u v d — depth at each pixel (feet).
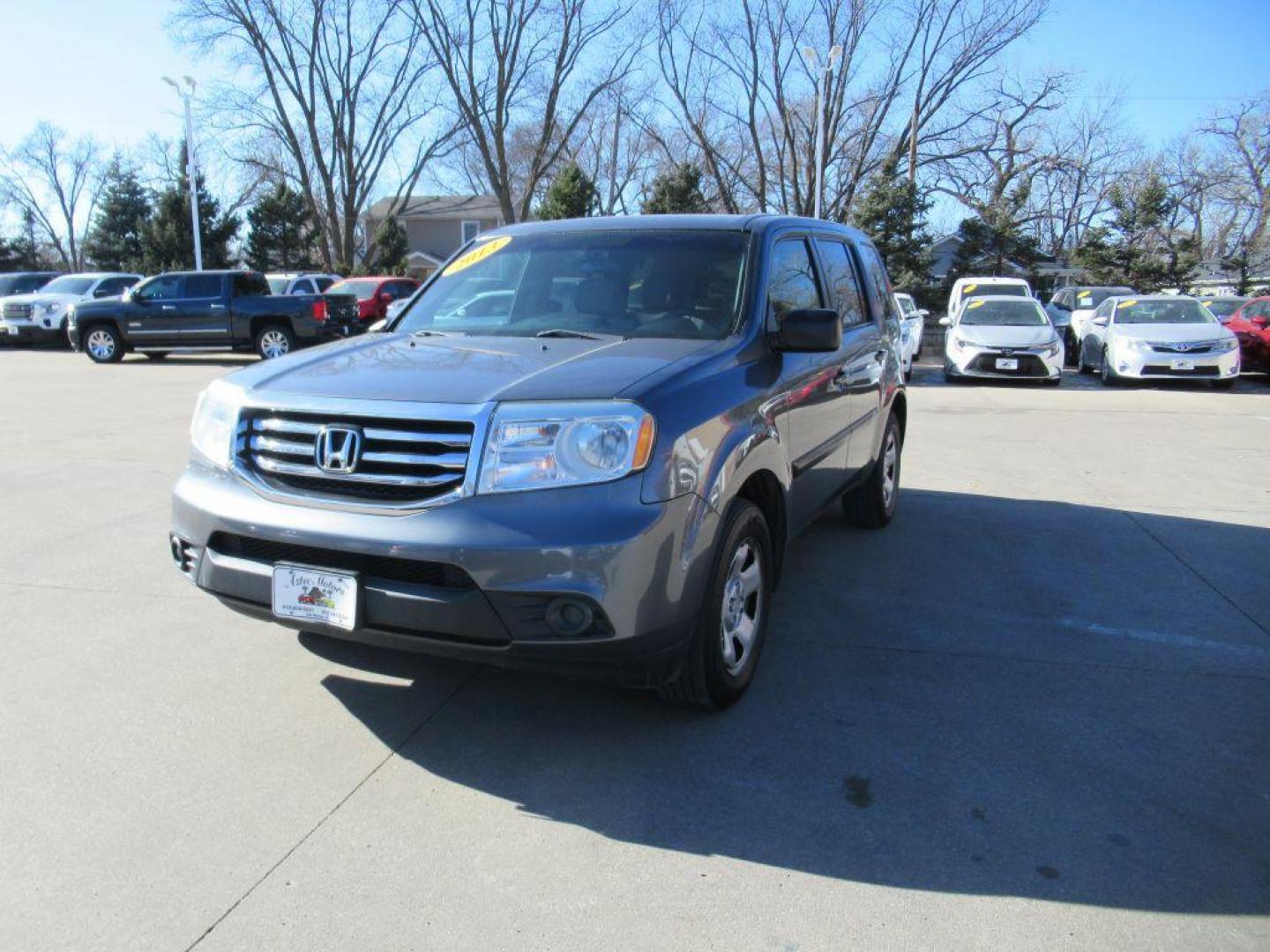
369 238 182.50
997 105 141.28
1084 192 178.09
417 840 8.95
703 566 10.16
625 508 9.23
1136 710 11.89
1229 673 13.01
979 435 33.22
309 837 8.95
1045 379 50.03
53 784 9.74
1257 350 52.47
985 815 9.48
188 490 10.71
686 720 11.41
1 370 54.80
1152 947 7.65
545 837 9.02
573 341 12.00
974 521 21.13
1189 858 8.84
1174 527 20.61
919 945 7.65
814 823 9.32
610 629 9.22
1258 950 7.64
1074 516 21.63
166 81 99.81
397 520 9.29
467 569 9.04
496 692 12.07
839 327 12.13
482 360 11.02
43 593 15.29
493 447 9.26
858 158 140.87
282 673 12.46
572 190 112.16
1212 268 160.97
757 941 7.68
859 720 11.50
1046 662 13.34
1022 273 145.28
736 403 11.03
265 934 7.66
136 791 9.65
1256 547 19.12
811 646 13.80
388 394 9.88
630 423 9.39
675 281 13.20
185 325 59.62
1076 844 9.02
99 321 59.93
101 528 19.10
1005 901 8.20
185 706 11.49
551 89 125.49
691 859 8.72
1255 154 156.35
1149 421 36.63
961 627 14.67
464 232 189.37
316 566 9.73
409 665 12.79
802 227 15.71
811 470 14.35
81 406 37.45
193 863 8.52
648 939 7.68
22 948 7.44
